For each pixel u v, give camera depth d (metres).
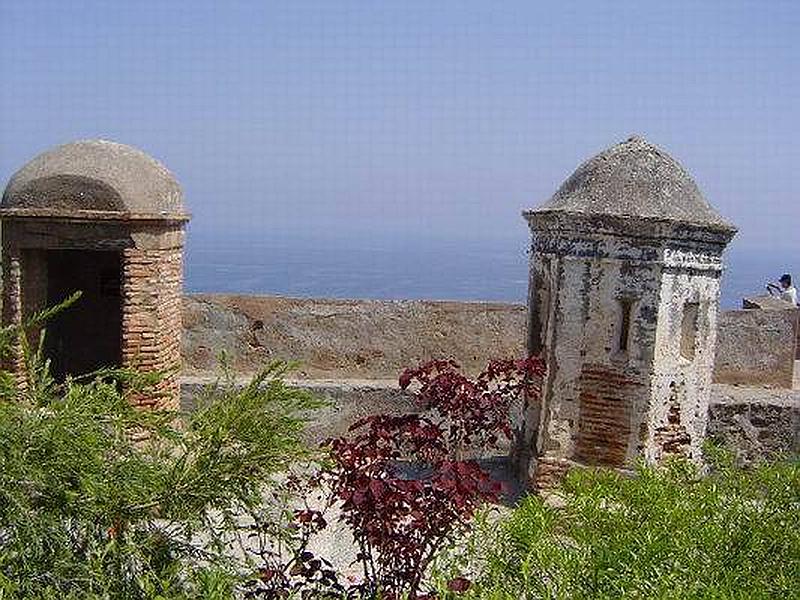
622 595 4.06
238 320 12.79
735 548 4.75
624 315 9.42
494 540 4.91
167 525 5.18
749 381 13.62
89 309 12.23
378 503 4.74
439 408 5.46
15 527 4.42
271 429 5.17
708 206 9.70
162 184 9.91
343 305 12.91
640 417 9.35
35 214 9.41
